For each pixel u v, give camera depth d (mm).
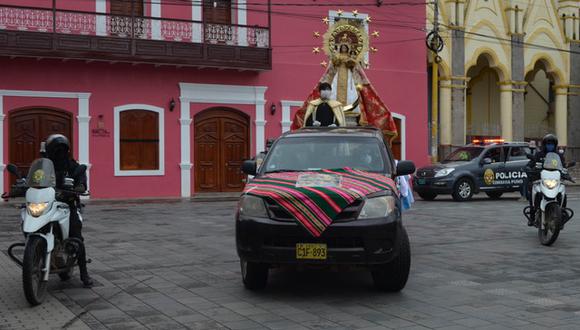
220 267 9414
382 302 7324
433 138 27016
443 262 9812
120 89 21797
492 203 20734
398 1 26500
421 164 27031
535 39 32969
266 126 24094
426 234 12930
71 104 21078
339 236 7031
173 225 14352
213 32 22578
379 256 7098
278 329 6277
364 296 7602
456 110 30203
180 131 22734
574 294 7730
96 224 14531
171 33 21984
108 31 21109
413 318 6652
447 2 29953
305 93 24750
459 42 30219
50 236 7340
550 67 33719
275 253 7133
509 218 15852
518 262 9820
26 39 19734
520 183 22453
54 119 20984
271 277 8680
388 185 7586
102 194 21578
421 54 27062
